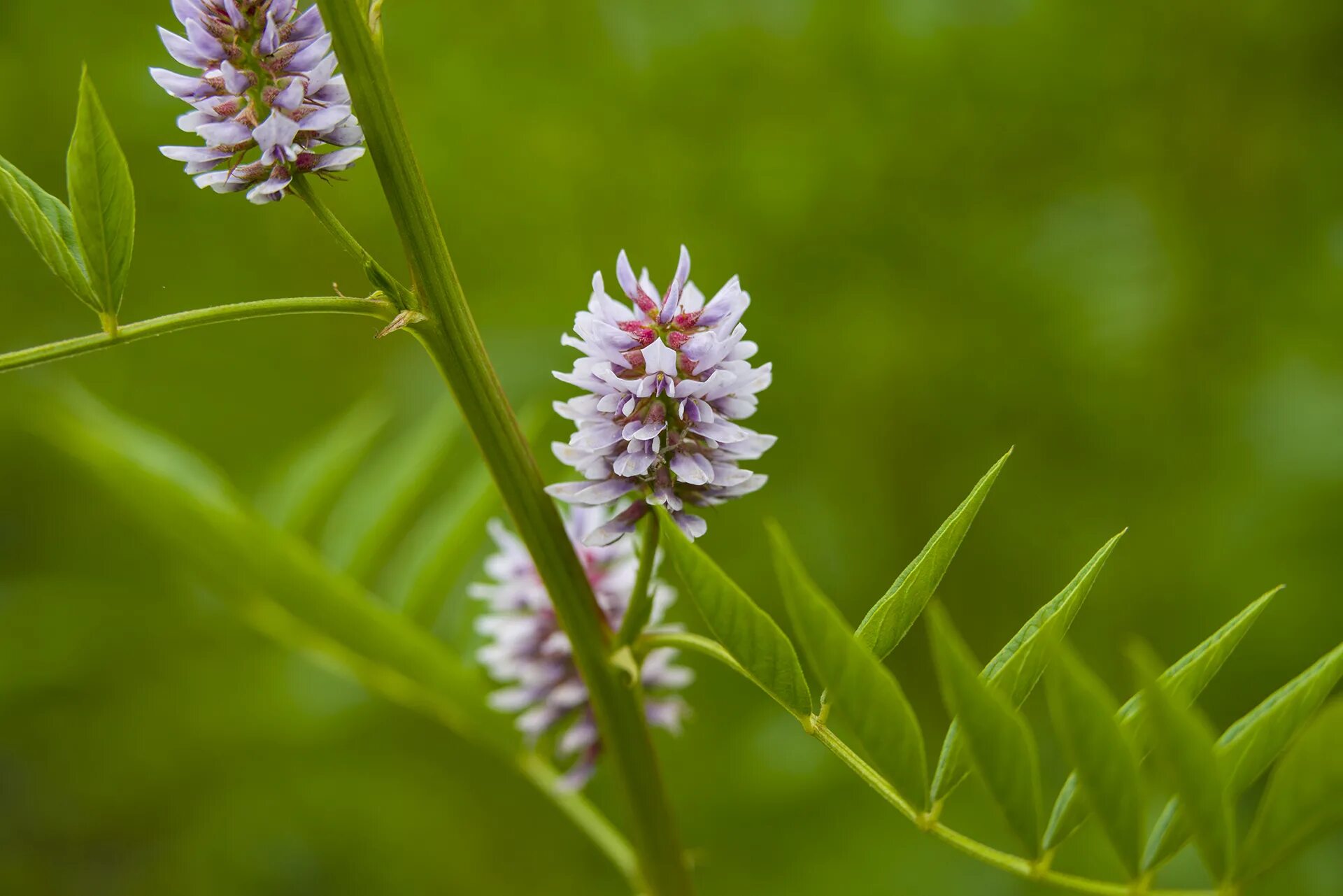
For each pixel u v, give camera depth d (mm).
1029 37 818
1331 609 778
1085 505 865
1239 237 854
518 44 893
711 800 792
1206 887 722
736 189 844
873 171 843
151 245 897
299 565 536
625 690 482
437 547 548
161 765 894
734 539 844
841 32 838
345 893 866
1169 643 814
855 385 860
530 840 865
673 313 463
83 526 924
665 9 865
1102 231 849
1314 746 422
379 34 461
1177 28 823
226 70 455
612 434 462
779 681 449
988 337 853
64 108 890
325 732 859
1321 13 811
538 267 901
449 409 565
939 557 451
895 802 448
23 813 900
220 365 916
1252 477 824
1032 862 435
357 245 464
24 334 909
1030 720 816
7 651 861
